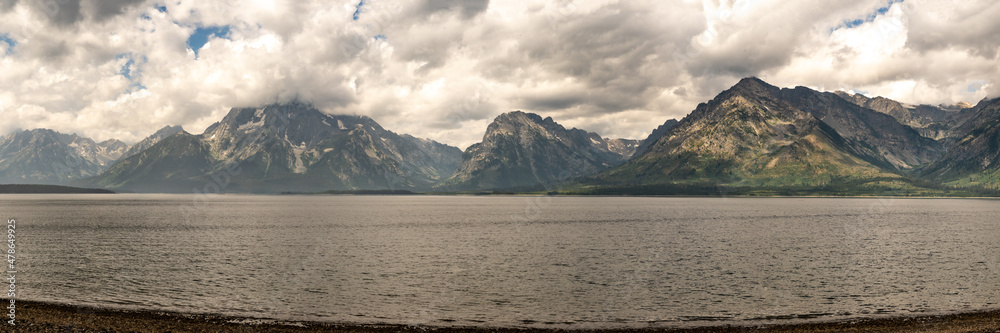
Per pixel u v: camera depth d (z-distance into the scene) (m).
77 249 96.44
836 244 109.56
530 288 63.31
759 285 65.44
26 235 121.94
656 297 58.75
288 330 43.62
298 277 69.38
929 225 164.38
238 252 93.88
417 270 75.50
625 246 105.38
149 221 173.00
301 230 141.25
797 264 82.00
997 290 62.78
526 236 125.56
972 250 100.44
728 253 94.81
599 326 47.03
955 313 50.59
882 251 98.19
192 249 97.75
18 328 41.59
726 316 50.78
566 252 95.81
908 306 54.66
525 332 44.75
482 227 154.38
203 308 52.06
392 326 45.59
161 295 57.78
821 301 56.91
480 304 55.22
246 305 53.72
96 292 58.72
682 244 108.94
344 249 99.31
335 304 54.66
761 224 165.75
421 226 157.88
